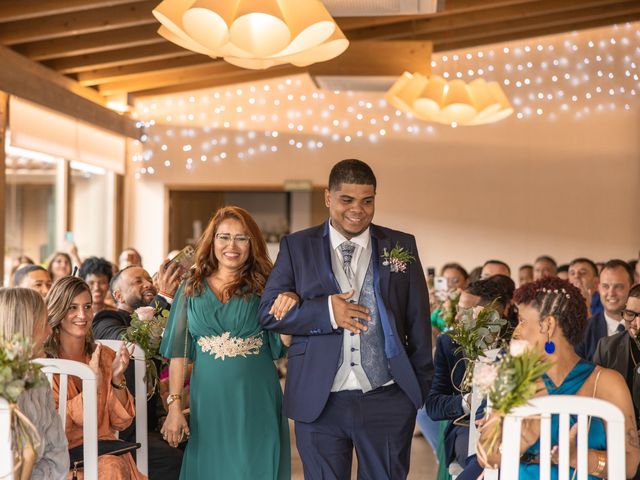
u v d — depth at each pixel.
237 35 4.46
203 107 11.56
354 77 8.34
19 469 2.49
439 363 3.96
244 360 3.46
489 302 4.14
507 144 11.44
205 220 11.77
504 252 11.43
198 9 4.27
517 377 2.40
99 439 3.35
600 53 11.30
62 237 9.65
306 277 3.15
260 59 4.89
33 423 2.67
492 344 3.43
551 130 11.39
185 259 4.11
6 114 7.98
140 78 10.41
